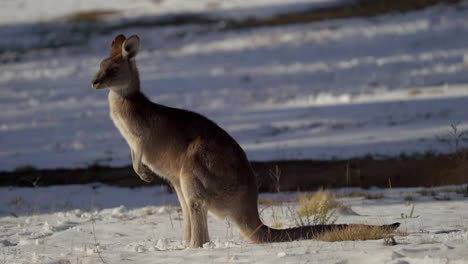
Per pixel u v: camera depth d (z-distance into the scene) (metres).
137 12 189.62
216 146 26.23
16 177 58.34
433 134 67.94
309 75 118.69
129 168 59.88
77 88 120.50
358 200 41.09
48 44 162.62
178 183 27.66
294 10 173.62
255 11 177.12
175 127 27.20
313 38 147.00
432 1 163.75
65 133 86.56
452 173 51.00
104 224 36.25
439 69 110.94
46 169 61.66
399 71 113.62
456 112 80.00
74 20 185.88
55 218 40.28
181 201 27.73
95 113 100.31
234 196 26.19
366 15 160.50
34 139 83.25
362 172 53.62
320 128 78.81
